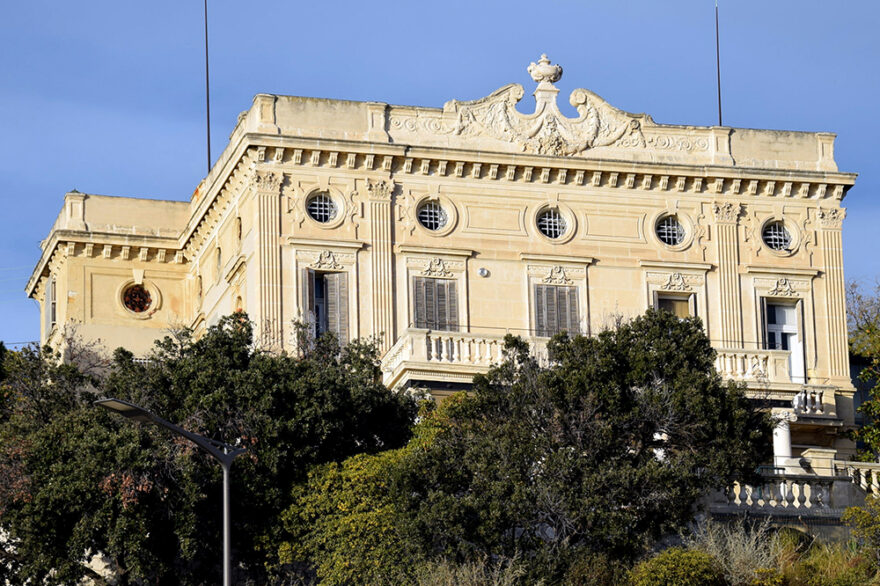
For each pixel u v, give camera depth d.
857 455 112.88
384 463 87.44
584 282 112.88
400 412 94.19
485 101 113.56
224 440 88.38
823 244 117.06
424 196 111.62
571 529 83.31
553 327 111.75
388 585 84.19
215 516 87.50
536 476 84.25
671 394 86.00
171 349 92.94
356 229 110.00
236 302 111.94
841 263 117.06
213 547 87.31
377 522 85.25
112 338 122.19
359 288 109.44
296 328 99.81
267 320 104.81
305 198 109.44
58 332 123.00
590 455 85.31
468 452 84.38
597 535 82.56
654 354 87.38
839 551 87.62
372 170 110.94
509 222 112.56
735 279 115.00
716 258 115.06
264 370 89.75
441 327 110.19
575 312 112.38
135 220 124.56
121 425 87.75
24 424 89.75
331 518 86.88
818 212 117.44
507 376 88.38
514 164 112.38
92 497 84.44
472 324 110.69
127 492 83.81
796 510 91.50
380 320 109.19
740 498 91.12
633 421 86.19
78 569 85.12
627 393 87.06
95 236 122.62
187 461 85.62
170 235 124.88
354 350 97.88
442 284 110.88
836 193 117.75
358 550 85.00
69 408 92.31
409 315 109.81
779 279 115.75
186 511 85.00
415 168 111.56
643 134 115.44
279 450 88.69
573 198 113.88
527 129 113.50
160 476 85.62
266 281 107.75
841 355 116.00
